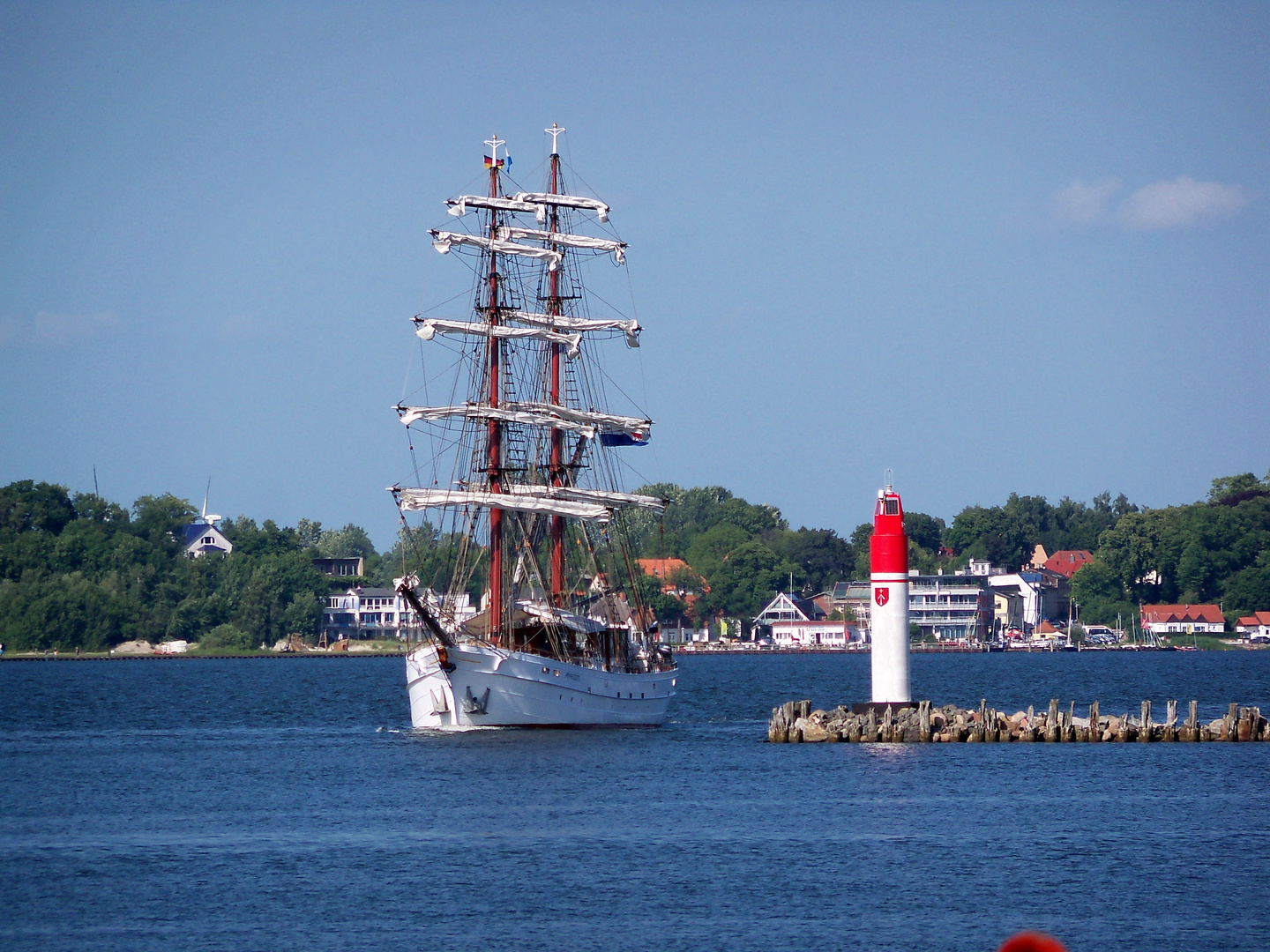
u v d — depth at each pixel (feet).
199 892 488.85
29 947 428.56
